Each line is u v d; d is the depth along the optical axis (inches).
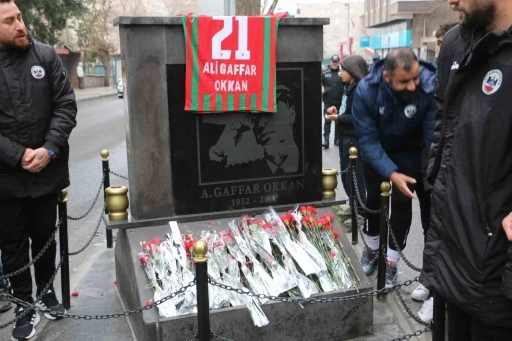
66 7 828.0
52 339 137.9
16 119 128.8
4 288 156.7
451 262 83.9
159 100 134.7
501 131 75.4
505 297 77.9
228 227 140.5
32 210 139.9
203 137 138.9
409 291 165.9
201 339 107.2
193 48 133.6
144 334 123.4
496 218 77.4
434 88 143.6
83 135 577.6
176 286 123.7
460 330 92.8
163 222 138.4
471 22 81.0
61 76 136.4
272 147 144.9
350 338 132.9
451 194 82.2
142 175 136.4
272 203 147.3
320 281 132.3
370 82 146.3
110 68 1827.0
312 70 145.3
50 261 147.6
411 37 1209.4
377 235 173.2
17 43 126.7
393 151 155.7
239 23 135.3
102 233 235.8
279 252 137.9
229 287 112.0
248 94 139.3
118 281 161.5
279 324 125.6
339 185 315.9
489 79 77.2
